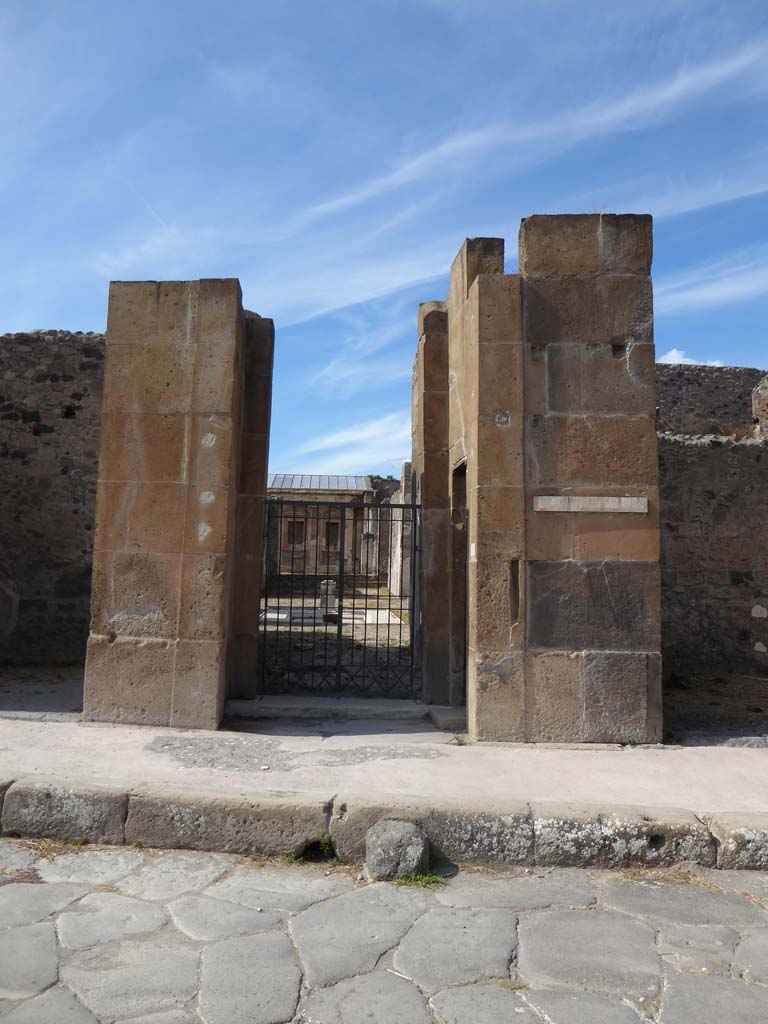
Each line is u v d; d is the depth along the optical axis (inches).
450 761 211.3
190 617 249.0
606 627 237.9
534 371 244.5
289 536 1016.2
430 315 301.0
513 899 147.7
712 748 232.4
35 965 119.0
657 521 241.1
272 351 293.9
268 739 234.4
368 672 340.5
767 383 530.3
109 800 171.8
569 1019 108.5
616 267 248.4
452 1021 107.6
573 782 193.9
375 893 149.3
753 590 367.6
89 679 248.8
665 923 138.8
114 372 257.6
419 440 309.1
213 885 151.4
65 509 374.9
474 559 241.3
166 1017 106.8
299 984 116.0
